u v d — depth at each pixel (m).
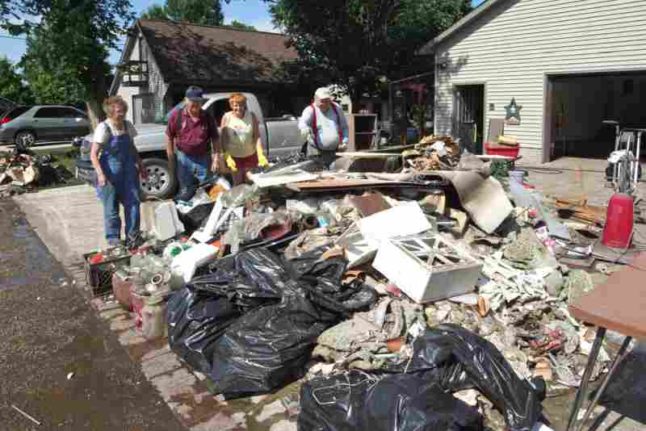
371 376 2.81
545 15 12.95
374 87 18.95
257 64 21.47
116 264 4.98
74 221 8.22
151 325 4.05
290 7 17.17
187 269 4.29
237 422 3.01
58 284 5.40
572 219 6.86
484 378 2.75
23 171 12.01
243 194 5.27
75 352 3.94
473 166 6.29
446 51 15.23
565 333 3.61
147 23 21.27
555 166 12.75
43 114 21.70
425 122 17.50
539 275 4.22
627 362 3.42
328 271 3.83
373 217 4.40
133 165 5.75
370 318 3.55
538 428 2.65
